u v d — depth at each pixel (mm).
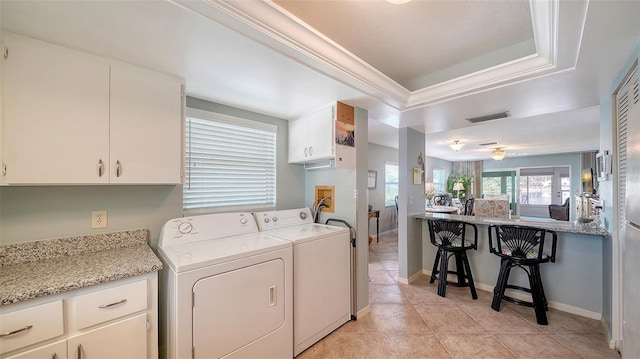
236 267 1600
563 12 1204
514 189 9344
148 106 1665
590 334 2195
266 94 2178
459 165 10383
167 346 1506
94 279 1212
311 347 2068
